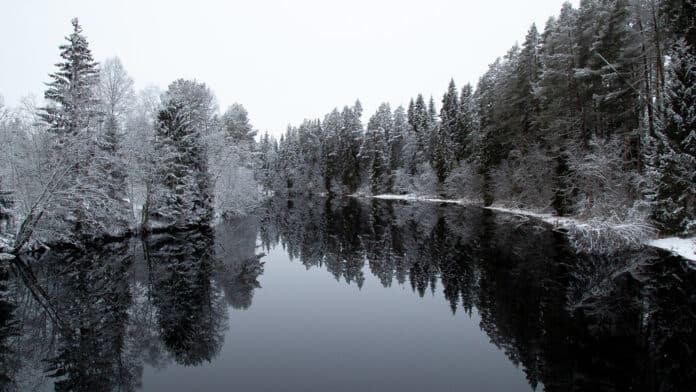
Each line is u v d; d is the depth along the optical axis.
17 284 13.52
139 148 23.19
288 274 15.07
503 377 6.73
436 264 15.71
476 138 40.88
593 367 6.92
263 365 7.43
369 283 13.59
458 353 7.82
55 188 17.81
